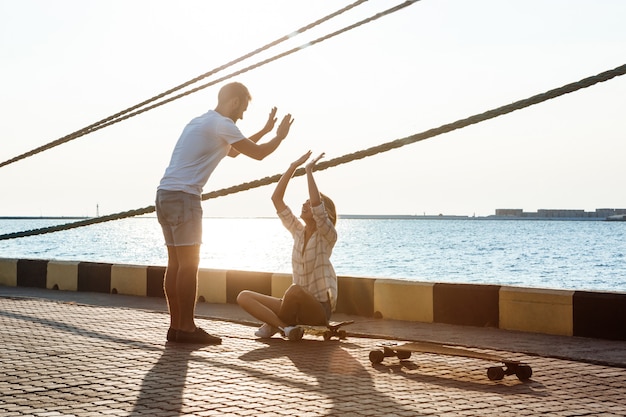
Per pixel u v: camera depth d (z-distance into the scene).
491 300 8.70
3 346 6.85
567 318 8.14
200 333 7.19
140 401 4.82
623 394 5.15
